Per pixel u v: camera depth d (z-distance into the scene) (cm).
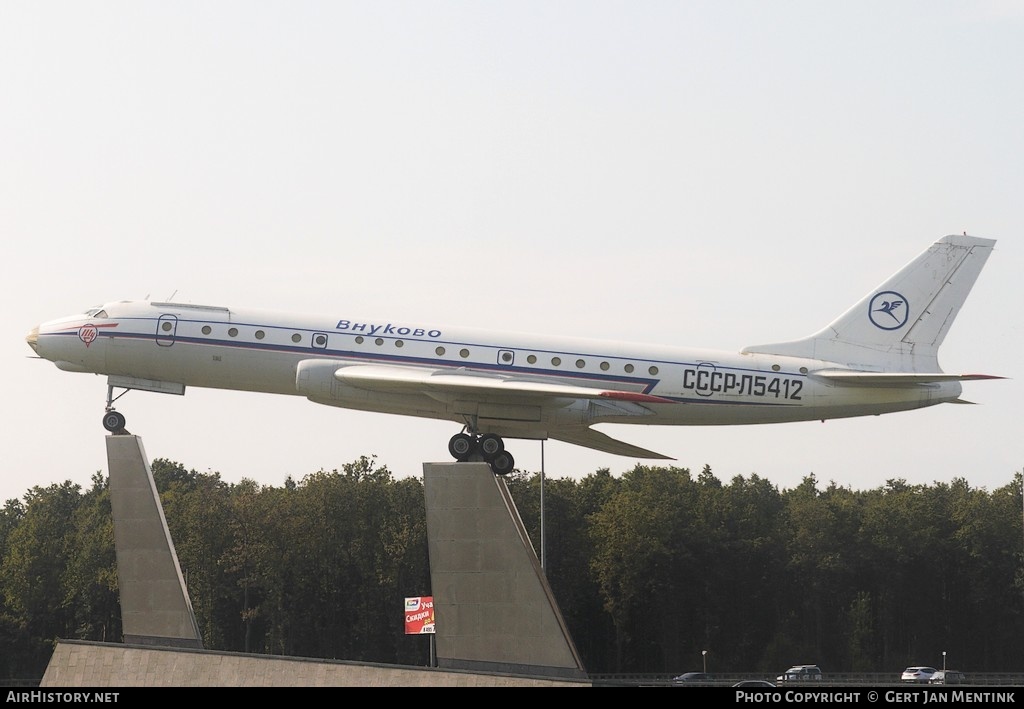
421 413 11394
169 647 9862
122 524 10094
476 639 8831
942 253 11894
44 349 11350
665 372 11375
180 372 11300
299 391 11138
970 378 10988
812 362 11681
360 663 8912
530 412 11181
